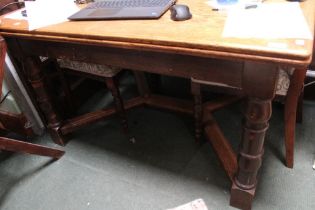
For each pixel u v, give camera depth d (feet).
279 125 4.78
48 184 4.39
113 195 4.05
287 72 3.17
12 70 4.62
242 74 2.35
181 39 2.33
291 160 3.91
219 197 3.75
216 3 3.04
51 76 5.20
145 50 2.59
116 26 2.86
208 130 4.40
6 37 3.62
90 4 3.73
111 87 4.56
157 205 3.80
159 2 3.24
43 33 3.15
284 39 2.10
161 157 4.55
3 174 4.69
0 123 5.41
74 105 5.88
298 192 3.67
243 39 2.18
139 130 5.22
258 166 3.10
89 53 3.16
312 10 2.55
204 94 5.49
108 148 4.91
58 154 4.80
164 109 5.40
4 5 4.46
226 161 3.84
